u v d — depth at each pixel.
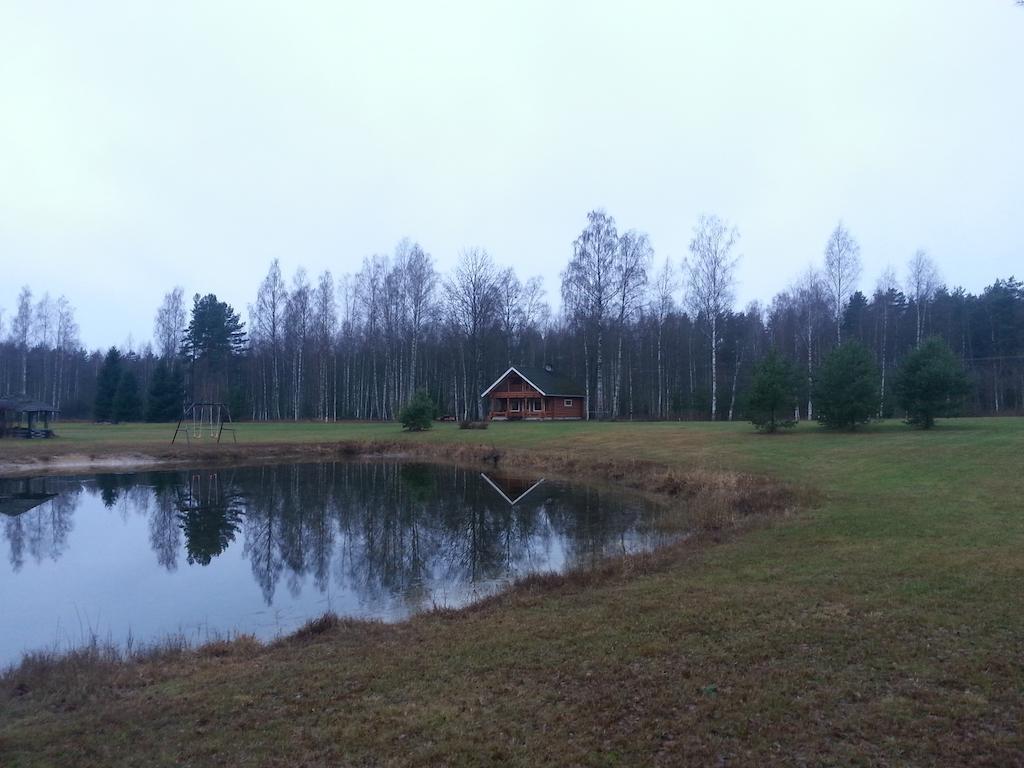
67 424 56.62
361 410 66.19
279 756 4.57
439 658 6.39
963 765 3.96
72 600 11.02
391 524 17.19
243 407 64.19
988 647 5.72
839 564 8.88
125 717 5.38
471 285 53.19
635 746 4.41
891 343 56.75
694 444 26.97
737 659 5.80
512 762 4.30
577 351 60.09
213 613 10.23
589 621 7.24
